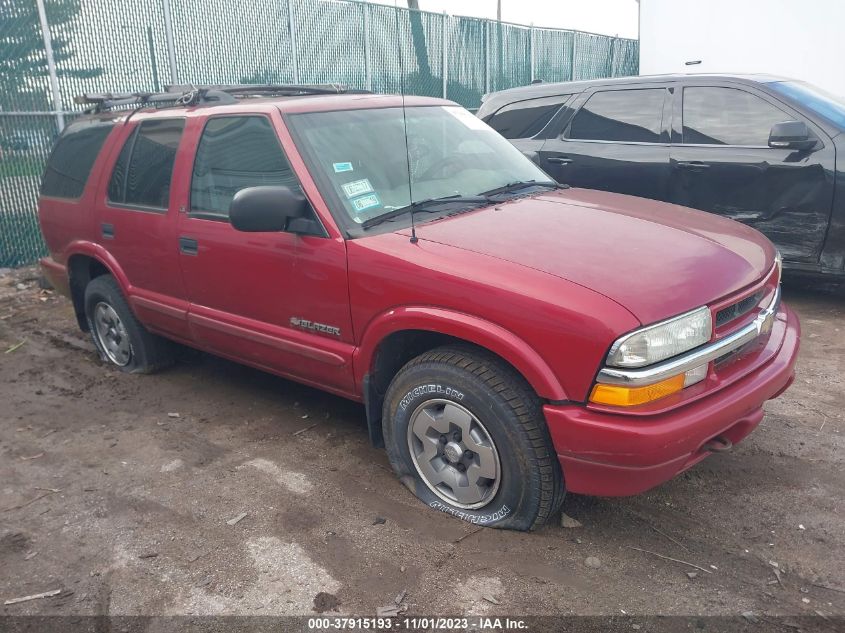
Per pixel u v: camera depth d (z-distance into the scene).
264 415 4.32
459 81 12.59
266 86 4.73
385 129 3.91
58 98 7.84
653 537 3.00
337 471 3.62
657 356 2.60
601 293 2.66
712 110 6.12
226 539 3.08
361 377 3.37
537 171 4.33
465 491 3.08
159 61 8.50
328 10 10.20
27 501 3.45
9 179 7.78
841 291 6.26
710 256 3.06
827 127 5.52
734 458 3.60
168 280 4.30
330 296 3.37
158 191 4.29
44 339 5.91
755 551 2.90
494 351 2.80
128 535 3.14
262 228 3.29
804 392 4.32
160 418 4.32
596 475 2.69
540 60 14.23
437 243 3.12
